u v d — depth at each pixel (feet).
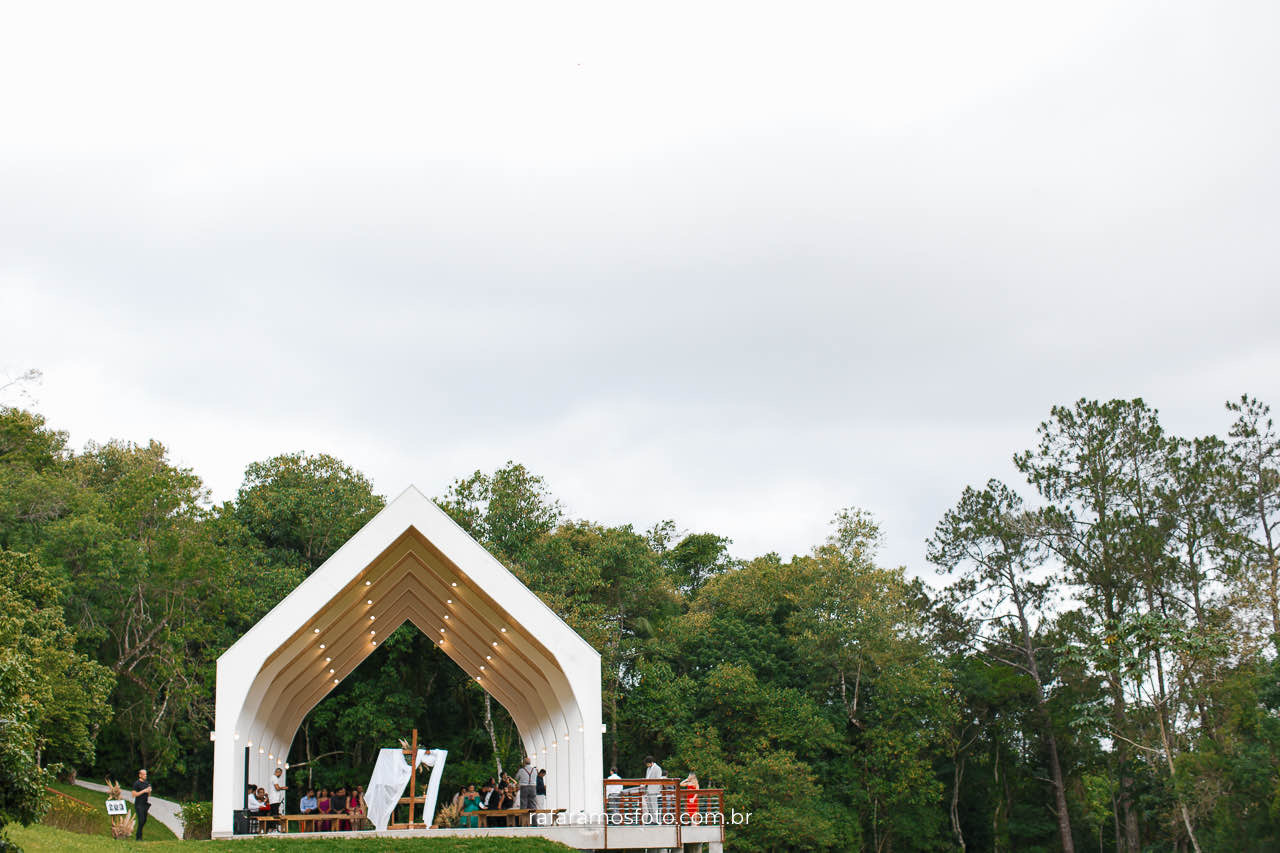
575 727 82.23
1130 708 149.89
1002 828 169.27
